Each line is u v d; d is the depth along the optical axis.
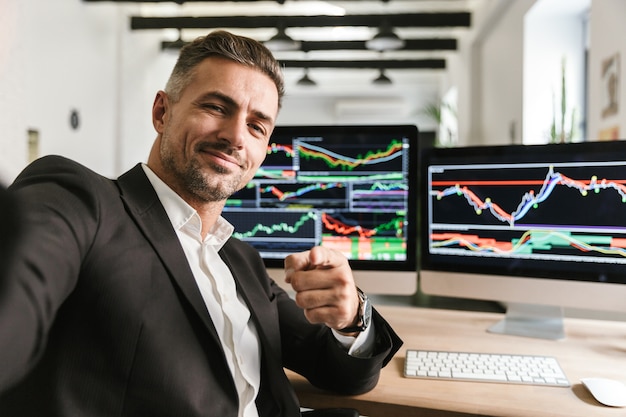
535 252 1.15
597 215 1.10
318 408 0.86
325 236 1.30
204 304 0.68
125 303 0.61
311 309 0.72
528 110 4.05
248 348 0.81
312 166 1.30
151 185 0.75
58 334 0.59
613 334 1.17
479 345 1.08
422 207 1.26
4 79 2.44
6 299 0.42
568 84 4.01
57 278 0.52
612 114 2.43
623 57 2.31
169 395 0.61
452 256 1.23
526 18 4.02
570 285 1.12
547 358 0.96
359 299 0.82
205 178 0.76
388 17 5.68
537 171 1.14
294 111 10.61
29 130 3.47
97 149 4.59
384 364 0.86
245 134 0.78
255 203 1.32
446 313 1.35
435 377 0.89
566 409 0.77
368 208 1.28
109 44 4.83
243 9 6.69
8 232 0.41
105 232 0.63
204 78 0.77
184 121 0.77
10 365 0.45
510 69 4.52
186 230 0.79
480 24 5.29
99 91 4.62
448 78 8.05
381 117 10.43
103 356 0.59
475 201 1.20
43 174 0.64
